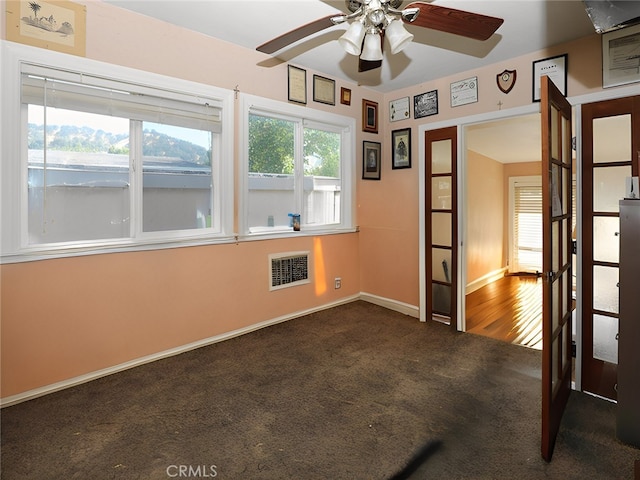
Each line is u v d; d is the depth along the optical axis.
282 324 3.55
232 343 3.09
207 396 2.26
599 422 2.07
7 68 2.07
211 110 2.96
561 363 2.16
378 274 4.19
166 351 2.80
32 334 2.22
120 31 2.44
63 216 2.40
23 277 2.18
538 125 3.82
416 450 1.79
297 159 3.68
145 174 2.74
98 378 2.47
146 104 2.62
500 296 5.02
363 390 2.35
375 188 4.19
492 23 1.83
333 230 4.01
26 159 2.23
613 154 2.42
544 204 1.82
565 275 2.29
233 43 3.00
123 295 2.58
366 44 1.92
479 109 3.26
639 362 1.78
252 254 3.32
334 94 3.76
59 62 2.22
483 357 2.88
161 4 2.39
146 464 1.67
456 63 3.17
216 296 3.08
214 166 3.08
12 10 2.07
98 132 2.51
